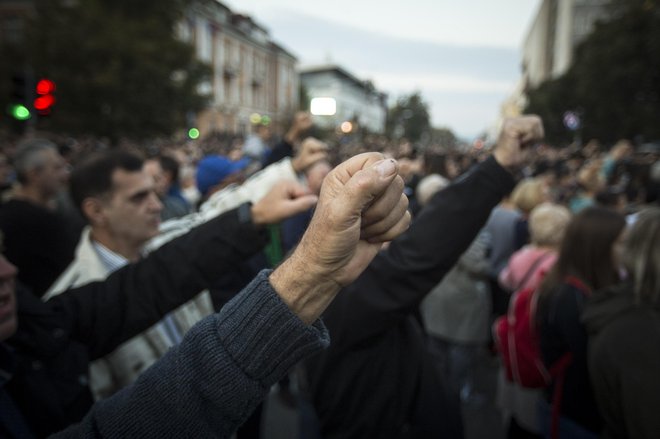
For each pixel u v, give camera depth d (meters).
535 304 2.05
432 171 4.91
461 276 3.49
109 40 19.52
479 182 1.30
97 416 0.65
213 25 40.53
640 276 1.46
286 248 2.34
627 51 25.28
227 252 1.29
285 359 0.60
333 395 1.46
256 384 0.60
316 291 0.59
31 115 8.80
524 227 4.10
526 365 2.03
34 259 2.77
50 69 18.94
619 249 1.92
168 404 0.60
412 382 1.48
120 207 1.70
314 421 1.71
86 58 19.36
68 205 3.96
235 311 0.62
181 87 22.50
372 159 0.59
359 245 0.60
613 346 1.42
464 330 3.51
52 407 1.11
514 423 2.48
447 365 3.66
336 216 0.55
